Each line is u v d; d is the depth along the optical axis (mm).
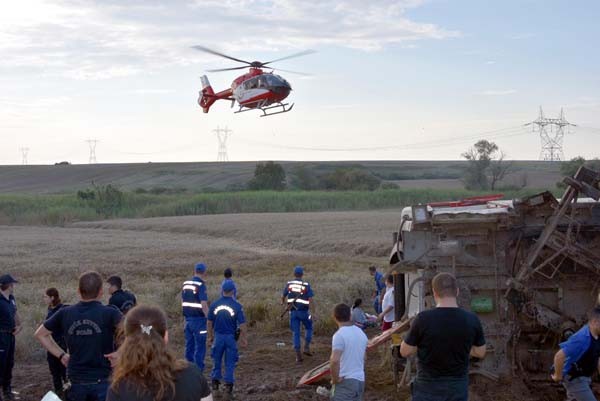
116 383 4461
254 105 30016
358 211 91625
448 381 6734
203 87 35094
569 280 10938
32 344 15562
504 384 10859
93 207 94375
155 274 31609
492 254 11008
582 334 7773
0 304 11594
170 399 4438
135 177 162750
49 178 165375
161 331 4668
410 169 187500
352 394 8477
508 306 10922
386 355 13906
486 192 102562
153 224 70188
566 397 10648
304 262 35469
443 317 6734
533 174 143000
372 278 25000
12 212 91562
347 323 8656
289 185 138750
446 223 11031
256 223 65250
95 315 7203
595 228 11094
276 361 14844
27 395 12031
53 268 32781
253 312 19406
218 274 31531
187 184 151500
